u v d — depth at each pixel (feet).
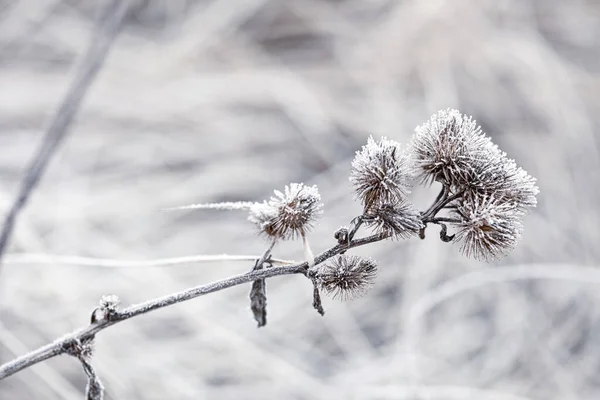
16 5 7.33
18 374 4.66
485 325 5.60
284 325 5.46
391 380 4.91
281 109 7.26
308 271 2.69
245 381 5.13
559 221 6.23
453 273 5.71
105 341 4.92
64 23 7.27
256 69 7.41
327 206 6.31
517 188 2.69
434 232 5.67
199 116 6.97
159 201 6.18
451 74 7.34
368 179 2.68
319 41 7.91
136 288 5.36
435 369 5.09
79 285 5.23
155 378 4.92
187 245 5.89
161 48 7.45
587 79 7.43
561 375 5.16
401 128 6.98
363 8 7.87
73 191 5.93
